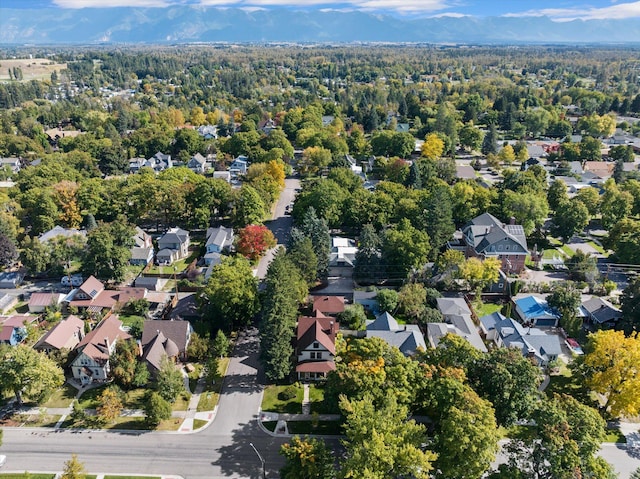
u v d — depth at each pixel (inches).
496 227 4205.2
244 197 4837.6
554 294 3457.2
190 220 4913.9
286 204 5812.0
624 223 4372.5
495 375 2337.6
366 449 1876.2
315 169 6742.1
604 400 2714.1
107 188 5167.3
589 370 2615.7
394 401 2165.4
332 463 2100.1
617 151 7475.4
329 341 2942.9
